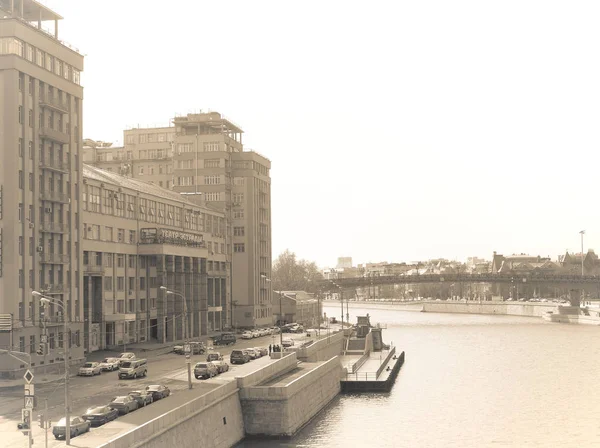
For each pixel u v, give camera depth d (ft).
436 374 435.94
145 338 455.22
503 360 503.61
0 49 316.19
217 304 587.68
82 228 368.48
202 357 387.75
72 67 366.43
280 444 249.14
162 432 185.78
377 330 552.41
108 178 433.89
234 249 633.20
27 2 342.64
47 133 335.06
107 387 272.92
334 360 359.87
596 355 528.63
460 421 296.92
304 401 285.84
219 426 230.27
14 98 314.14
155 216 479.82
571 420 298.97
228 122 638.94
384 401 342.44
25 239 316.40
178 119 645.51
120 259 430.61
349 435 268.21
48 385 281.33
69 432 173.58
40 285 328.70
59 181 350.02
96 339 401.90
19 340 304.50
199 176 621.31
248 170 635.25
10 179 310.65
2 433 193.77
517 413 313.12
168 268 463.42
